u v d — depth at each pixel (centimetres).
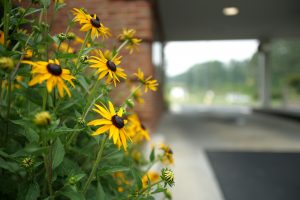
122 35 157
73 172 116
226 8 1090
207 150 612
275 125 1078
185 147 638
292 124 1120
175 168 477
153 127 653
